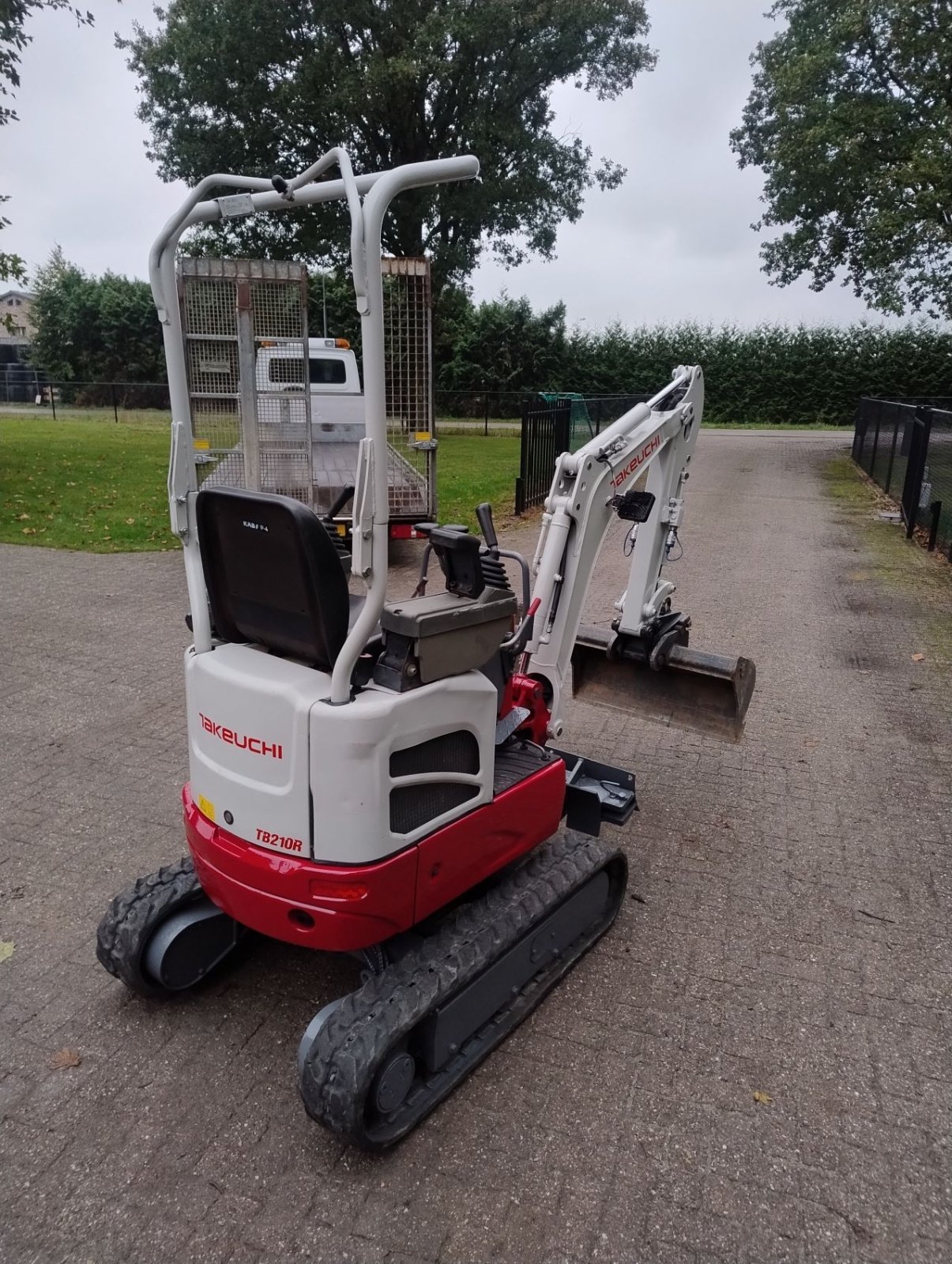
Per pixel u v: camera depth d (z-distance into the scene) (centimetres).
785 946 352
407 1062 255
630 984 328
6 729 546
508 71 2211
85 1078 285
